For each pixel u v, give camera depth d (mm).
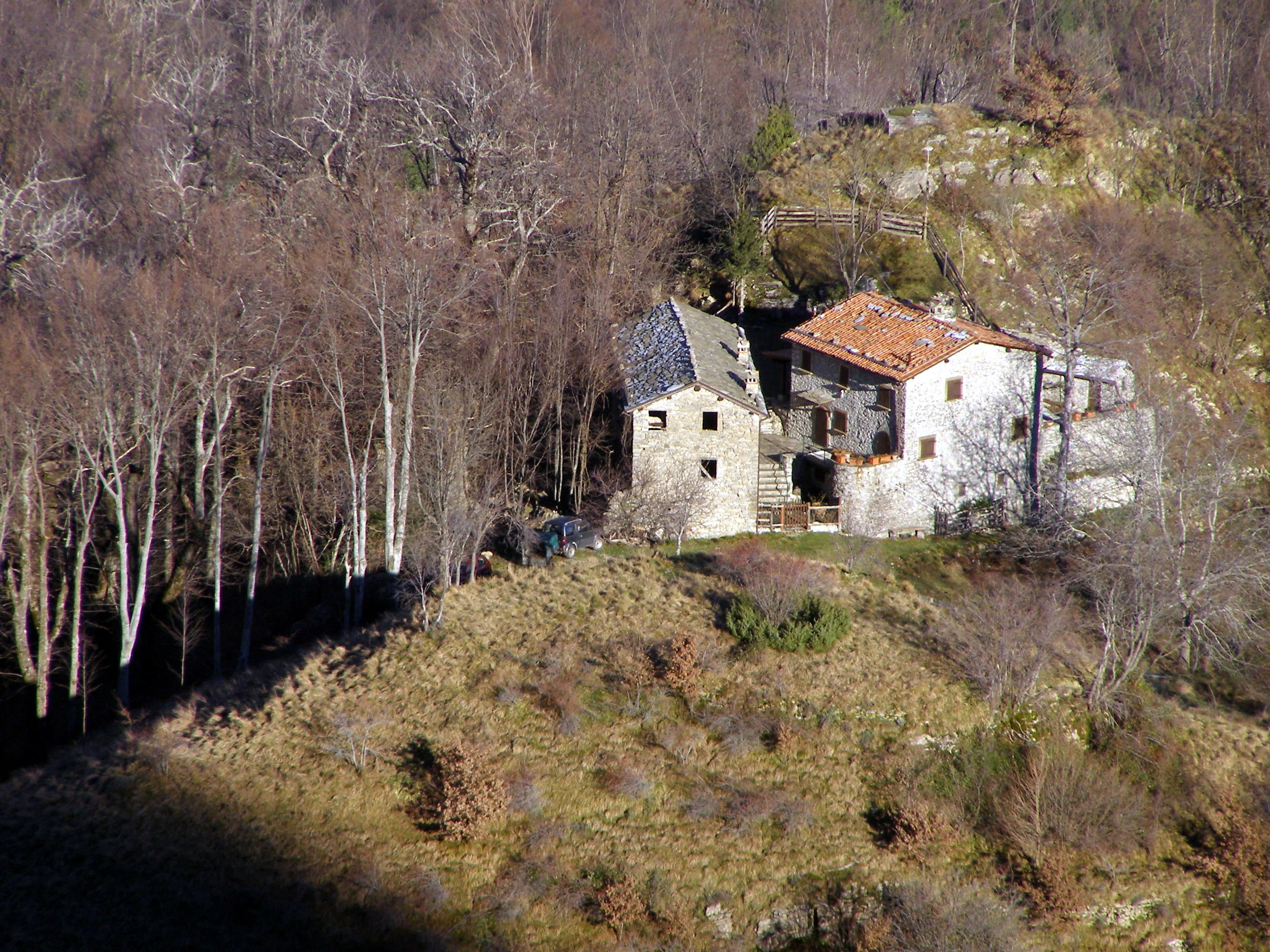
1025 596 88938
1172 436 94688
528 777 68250
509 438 100812
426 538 89312
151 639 95125
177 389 87438
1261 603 94062
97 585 95312
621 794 68312
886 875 67062
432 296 95625
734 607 83125
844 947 63375
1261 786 79062
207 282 93125
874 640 84250
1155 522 94812
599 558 94750
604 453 106812
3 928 55219
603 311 108750
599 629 81625
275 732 71000
